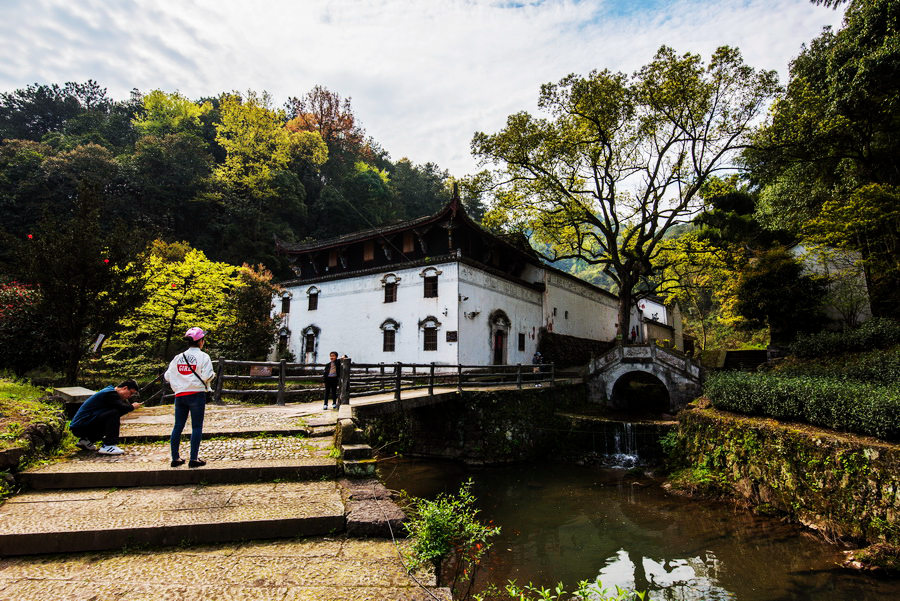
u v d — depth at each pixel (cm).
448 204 2138
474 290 2203
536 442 1706
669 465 1463
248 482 526
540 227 2486
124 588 315
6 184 3161
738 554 849
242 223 3703
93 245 1119
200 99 5509
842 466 861
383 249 2486
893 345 1377
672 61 1853
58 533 366
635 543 926
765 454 1061
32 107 5028
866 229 1491
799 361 1611
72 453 577
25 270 1097
